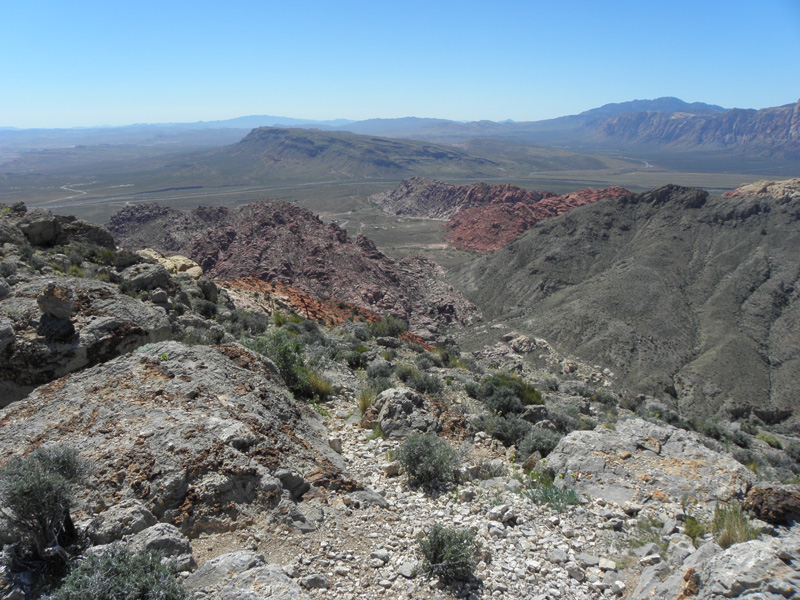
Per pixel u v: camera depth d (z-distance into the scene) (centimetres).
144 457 771
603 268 15675
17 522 616
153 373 1049
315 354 2033
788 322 11081
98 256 2469
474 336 11981
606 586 723
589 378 9206
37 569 611
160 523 670
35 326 1331
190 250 15638
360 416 1412
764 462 2173
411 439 1090
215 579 596
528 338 10681
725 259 13825
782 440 4209
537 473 1143
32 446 839
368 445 1203
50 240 2503
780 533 811
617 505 977
